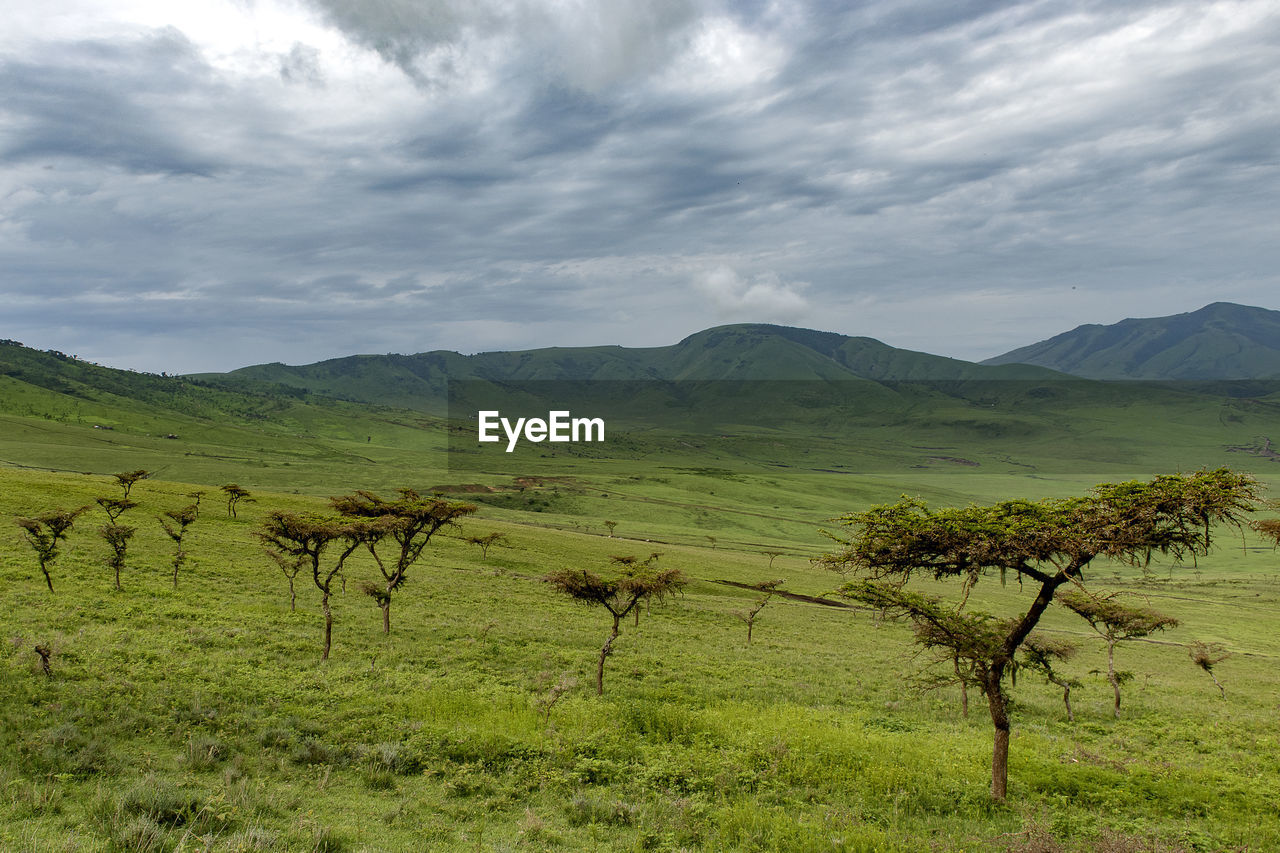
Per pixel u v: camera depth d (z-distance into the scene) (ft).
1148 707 110.63
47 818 37.47
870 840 43.83
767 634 167.94
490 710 70.90
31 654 69.36
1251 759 74.13
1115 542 49.14
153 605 110.63
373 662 90.79
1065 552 50.96
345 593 148.25
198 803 41.42
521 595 176.65
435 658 97.19
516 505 639.35
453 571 205.87
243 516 250.78
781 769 59.36
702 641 143.54
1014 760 65.67
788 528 631.56
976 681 58.54
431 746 57.41
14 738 48.62
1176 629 248.32
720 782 55.16
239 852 34.78
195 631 94.17
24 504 203.21
